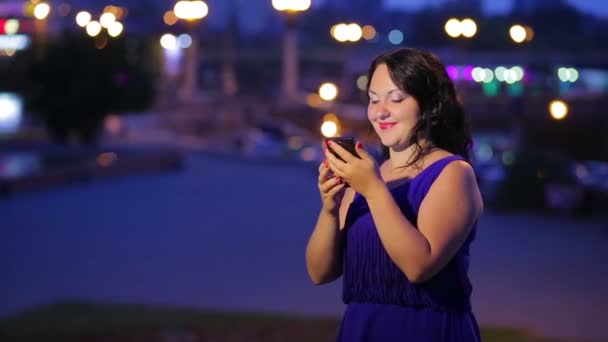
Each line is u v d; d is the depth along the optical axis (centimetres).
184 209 2916
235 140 6856
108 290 1600
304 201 3192
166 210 2880
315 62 14562
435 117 369
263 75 14862
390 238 342
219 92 13550
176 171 4331
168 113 9744
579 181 2909
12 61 4666
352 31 3981
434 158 369
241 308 1427
